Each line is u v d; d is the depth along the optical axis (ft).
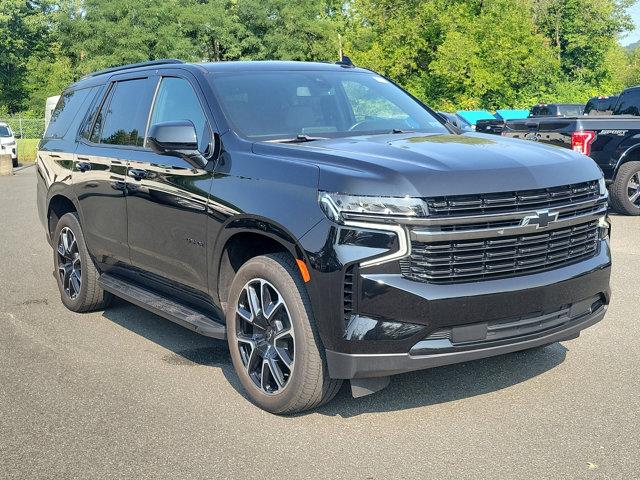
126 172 18.52
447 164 13.21
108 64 179.01
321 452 12.76
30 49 220.64
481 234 12.83
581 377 15.93
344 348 12.79
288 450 12.87
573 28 209.26
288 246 13.46
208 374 16.85
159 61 19.48
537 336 13.66
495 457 12.36
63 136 22.91
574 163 14.57
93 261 21.34
